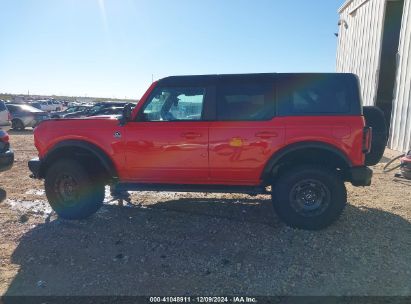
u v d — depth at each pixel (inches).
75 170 205.8
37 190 278.1
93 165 214.8
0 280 143.0
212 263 154.6
